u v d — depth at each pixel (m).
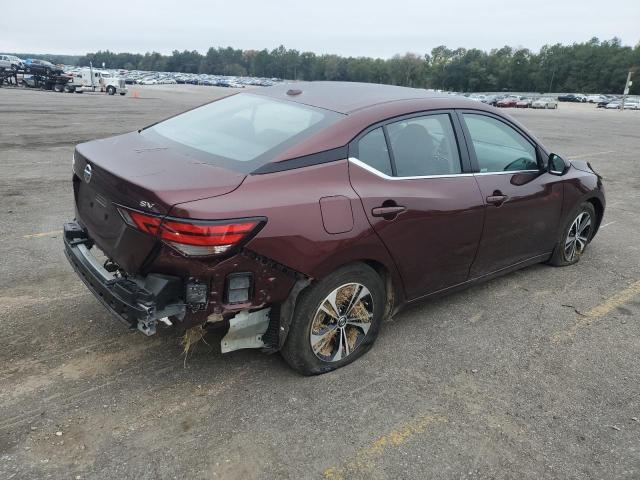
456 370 3.34
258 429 2.70
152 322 2.58
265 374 3.16
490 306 4.28
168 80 109.62
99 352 3.28
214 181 2.62
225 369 3.18
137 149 3.16
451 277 3.80
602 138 20.62
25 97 32.69
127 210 2.61
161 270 2.59
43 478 2.31
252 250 2.60
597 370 3.44
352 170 3.03
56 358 3.19
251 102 3.72
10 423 2.62
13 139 12.80
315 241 2.79
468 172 3.73
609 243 6.15
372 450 2.61
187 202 2.45
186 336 2.93
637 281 4.96
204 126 3.48
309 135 3.00
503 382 3.24
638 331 3.99
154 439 2.58
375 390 3.08
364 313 3.27
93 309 3.81
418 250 3.40
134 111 25.03
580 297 4.54
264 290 2.72
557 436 2.78
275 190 2.71
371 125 3.19
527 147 4.33
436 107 3.61
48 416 2.69
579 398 3.12
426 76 138.00
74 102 30.45
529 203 4.24
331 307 3.06
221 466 2.44
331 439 2.66
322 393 3.02
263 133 3.13
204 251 2.46
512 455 2.63
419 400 3.01
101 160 2.97
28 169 9.02
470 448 2.66
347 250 2.94
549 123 29.98
